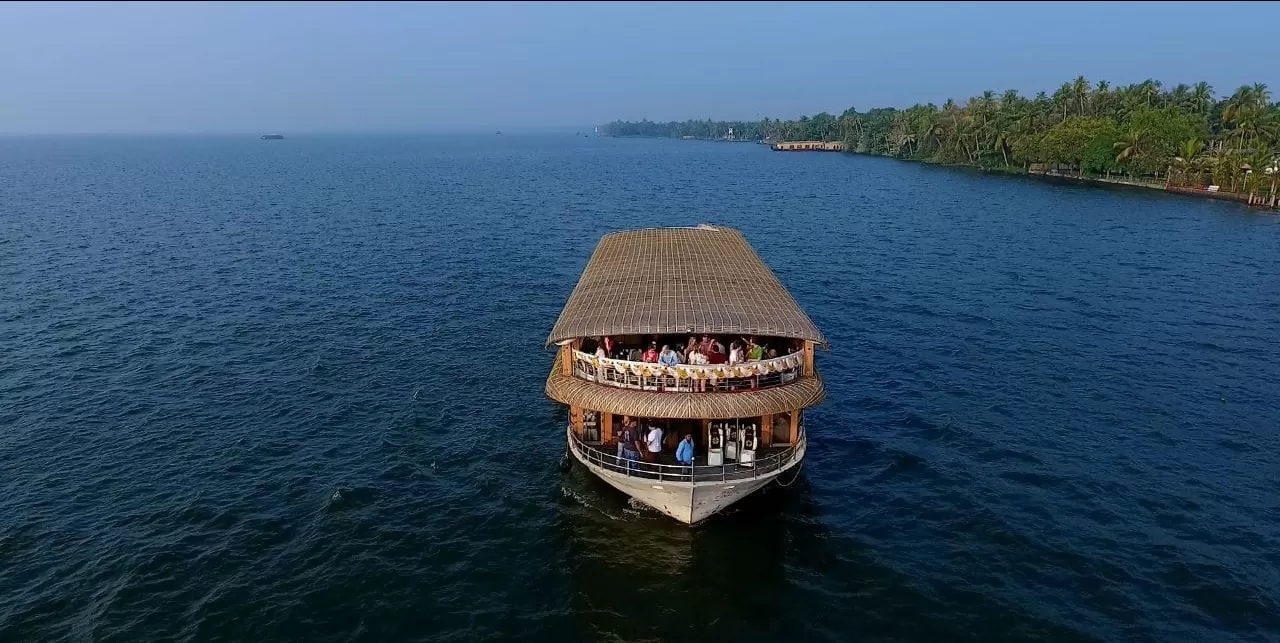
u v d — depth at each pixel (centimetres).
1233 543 2795
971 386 4278
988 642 2309
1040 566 2673
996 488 3191
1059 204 11856
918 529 2903
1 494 3083
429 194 13675
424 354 4772
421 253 7800
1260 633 2342
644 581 2595
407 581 2603
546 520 2969
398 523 2939
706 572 2633
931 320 5525
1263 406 4000
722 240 4047
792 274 6994
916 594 2527
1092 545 2789
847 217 10694
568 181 16912
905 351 4859
